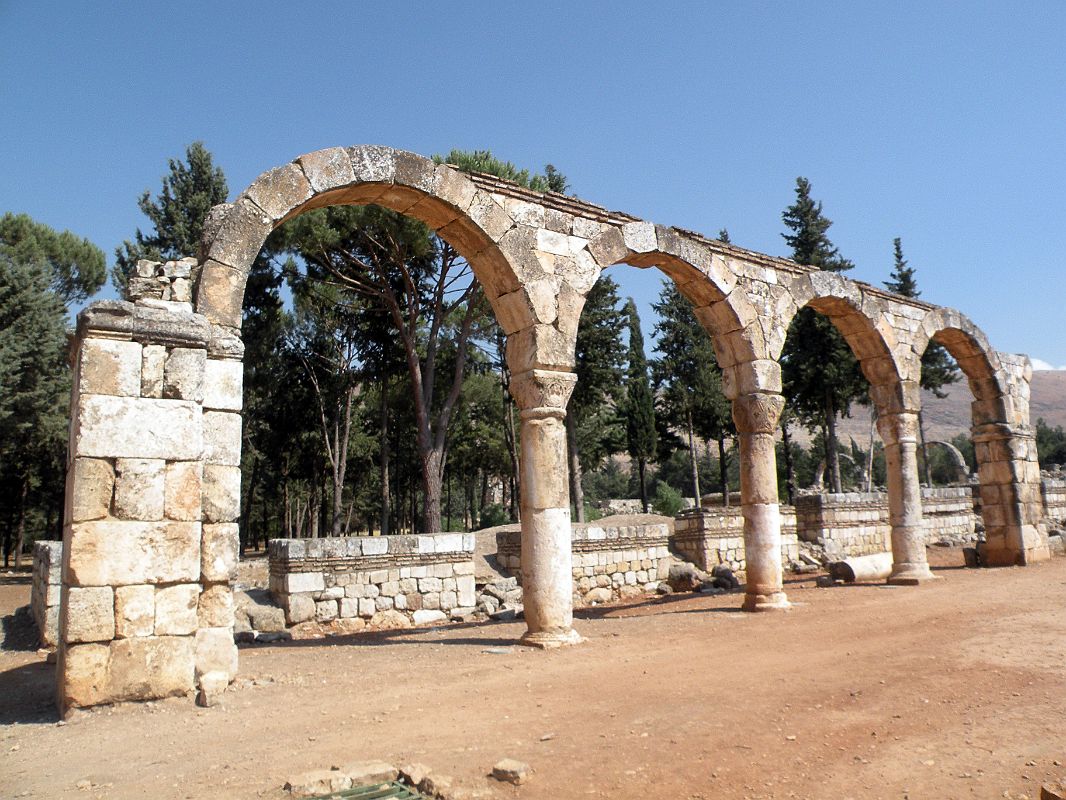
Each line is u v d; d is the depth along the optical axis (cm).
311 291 3152
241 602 1570
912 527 1869
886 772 572
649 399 4972
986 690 791
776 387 1605
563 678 910
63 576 832
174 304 960
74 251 3809
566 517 1234
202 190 3878
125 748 661
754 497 1557
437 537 1723
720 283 1560
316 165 1095
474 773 571
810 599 1645
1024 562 2098
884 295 1927
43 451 3844
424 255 2780
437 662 1052
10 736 720
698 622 1386
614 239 1395
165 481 839
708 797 529
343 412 4022
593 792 536
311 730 702
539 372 1248
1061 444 7712
